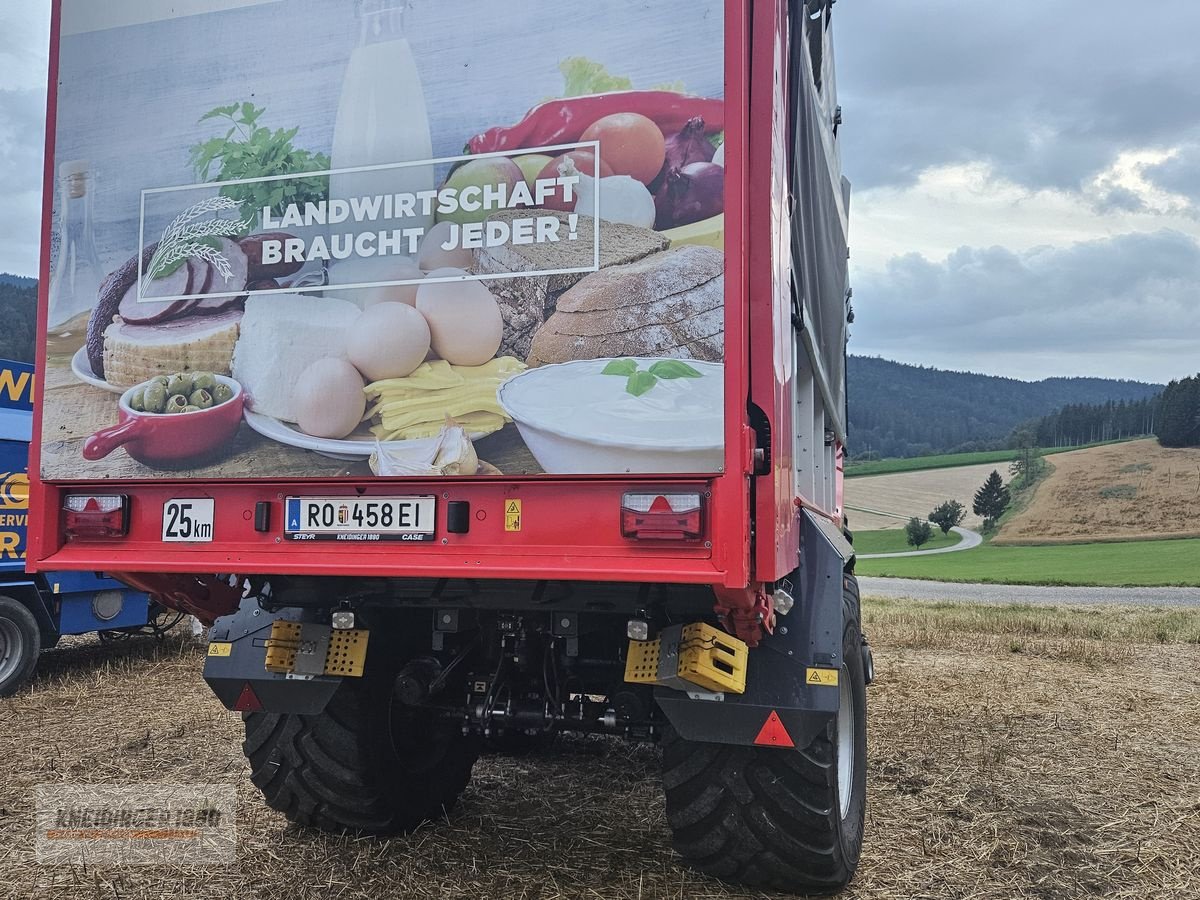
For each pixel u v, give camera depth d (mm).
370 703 3879
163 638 10094
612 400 2711
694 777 3387
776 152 2912
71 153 3314
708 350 2646
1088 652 10164
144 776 5012
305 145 3039
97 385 3238
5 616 7512
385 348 2934
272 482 3082
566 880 3604
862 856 3979
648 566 2693
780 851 3371
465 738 4355
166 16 3227
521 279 2807
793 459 3412
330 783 3863
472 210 2859
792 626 3283
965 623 13359
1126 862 3953
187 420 3137
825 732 3326
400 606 3492
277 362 3043
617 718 3502
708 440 2637
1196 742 6043
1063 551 70250
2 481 7738
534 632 3557
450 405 2859
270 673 3621
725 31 2682
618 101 2750
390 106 2957
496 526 2854
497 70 2855
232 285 3104
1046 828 4344
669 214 2695
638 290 2709
